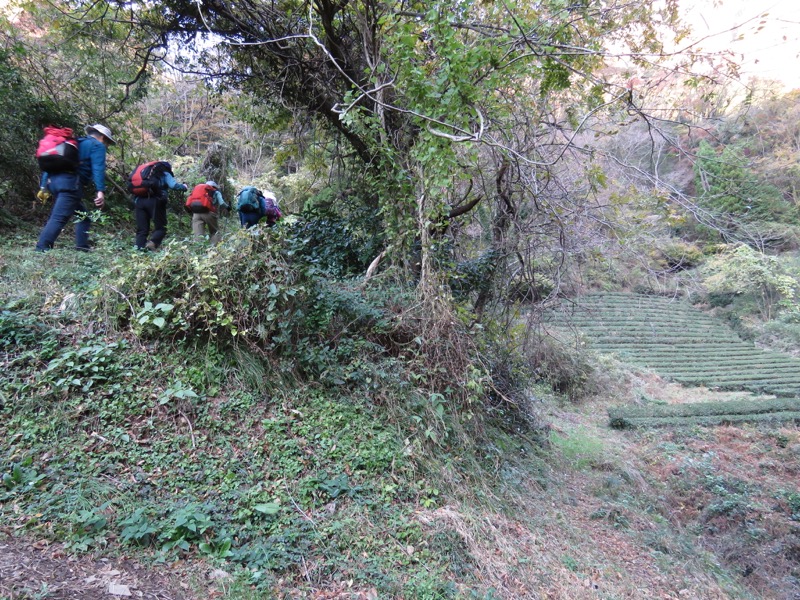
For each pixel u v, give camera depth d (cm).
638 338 2572
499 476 560
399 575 336
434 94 517
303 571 311
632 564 529
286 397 457
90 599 234
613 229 705
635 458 1085
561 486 696
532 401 940
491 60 525
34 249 574
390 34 613
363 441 456
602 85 592
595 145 677
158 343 436
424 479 457
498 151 648
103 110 984
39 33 966
